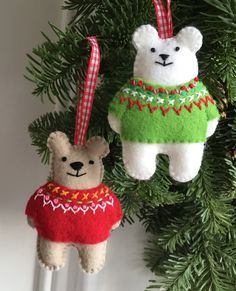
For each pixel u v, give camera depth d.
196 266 0.31
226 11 0.21
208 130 0.21
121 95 0.21
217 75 0.23
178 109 0.20
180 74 0.20
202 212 0.28
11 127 0.34
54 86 0.26
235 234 0.30
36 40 0.32
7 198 0.35
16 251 0.37
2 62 0.32
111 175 0.26
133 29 0.23
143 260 0.39
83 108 0.22
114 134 0.26
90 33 0.24
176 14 0.24
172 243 0.30
